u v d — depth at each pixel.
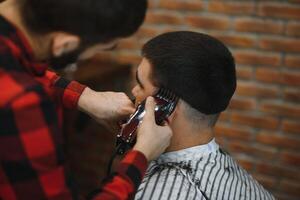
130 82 2.21
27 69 0.72
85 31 0.69
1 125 0.65
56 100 0.74
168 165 0.97
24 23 0.70
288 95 1.96
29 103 0.65
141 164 0.82
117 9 0.68
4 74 0.66
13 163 0.68
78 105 1.12
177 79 0.91
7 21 0.70
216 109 0.95
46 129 0.67
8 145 0.67
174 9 2.03
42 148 0.68
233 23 1.94
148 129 0.86
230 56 0.96
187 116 0.95
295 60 1.89
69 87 1.12
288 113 1.99
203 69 0.91
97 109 1.09
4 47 0.68
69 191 0.74
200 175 0.95
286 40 1.87
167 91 0.92
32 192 0.70
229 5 1.91
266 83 1.97
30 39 0.72
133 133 0.90
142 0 0.71
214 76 0.92
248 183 1.05
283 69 1.92
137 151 0.83
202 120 0.96
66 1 0.66
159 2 2.04
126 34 0.73
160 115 0.90
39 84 0.68
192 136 0.98
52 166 0.70
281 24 1.86
